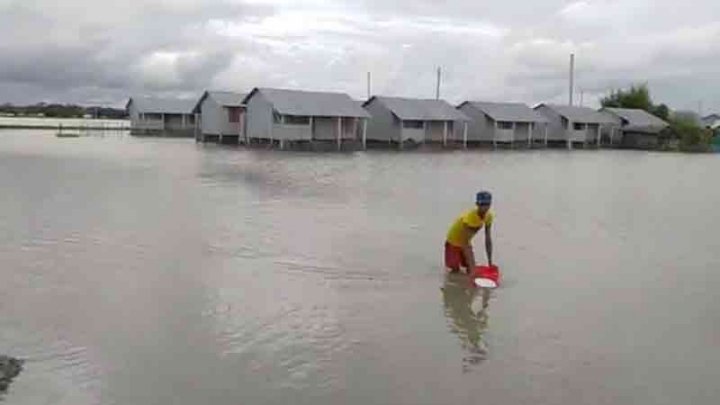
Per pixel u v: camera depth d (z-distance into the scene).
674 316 10.30
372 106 60.44
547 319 10.02
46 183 26.17
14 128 82.31
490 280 11.84
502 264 13.74
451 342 8.92
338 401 7.07
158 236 15.67
